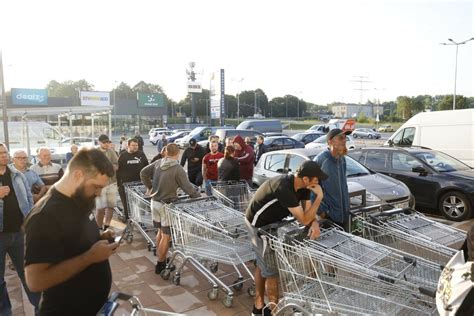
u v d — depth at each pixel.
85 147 2.10
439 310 2.10
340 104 135.12
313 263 3.16
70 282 2.07
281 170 8.25
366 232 4.02
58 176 5.89
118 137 50.00
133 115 61.47
